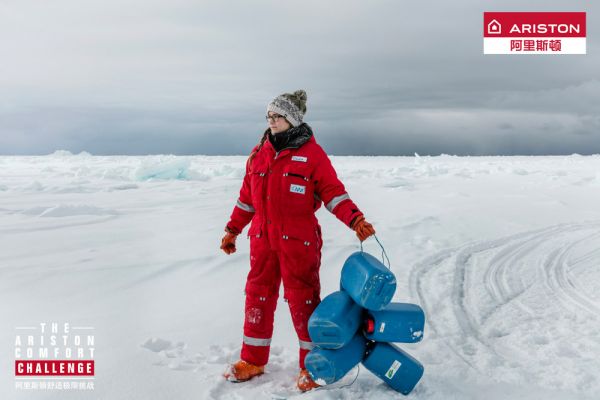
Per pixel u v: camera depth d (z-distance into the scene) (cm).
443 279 446
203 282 417
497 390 246
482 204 895
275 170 251
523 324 343
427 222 699
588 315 359
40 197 1037
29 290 391
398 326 228
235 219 283
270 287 260
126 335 304
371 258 246
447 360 279
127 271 444
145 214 792
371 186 1278
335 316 221
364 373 260
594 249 573
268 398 234
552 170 1770
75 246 548
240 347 291
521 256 547
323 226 672
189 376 253
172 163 1564
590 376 255
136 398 228
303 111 263
